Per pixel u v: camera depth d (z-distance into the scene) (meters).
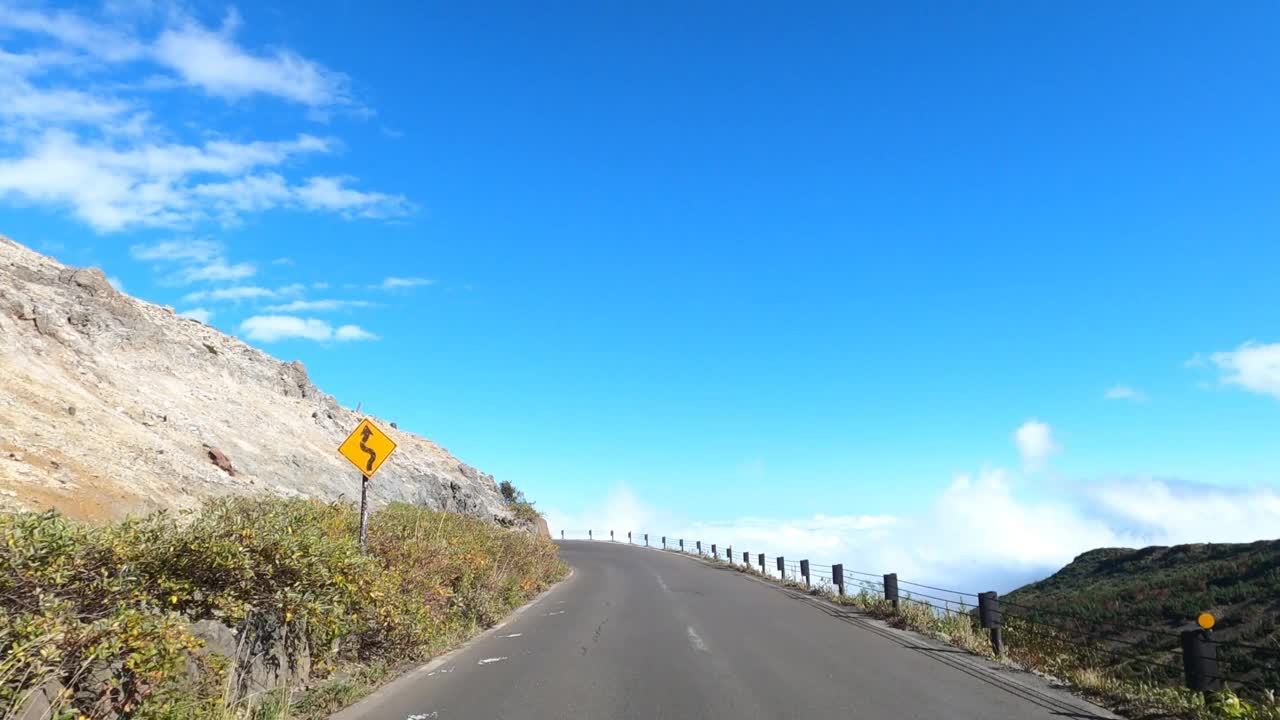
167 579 6.25
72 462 13.03
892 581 15.20
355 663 9.65
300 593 7.24
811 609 16.64
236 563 6.59
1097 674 8.88
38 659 4.42
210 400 23.97
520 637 12.73
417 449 39.94
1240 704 7.01
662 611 16.09
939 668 9.77
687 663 10.02
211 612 6.65
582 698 8.02
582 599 18.95
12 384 15.10
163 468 15.87
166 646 5.04
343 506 13.93
